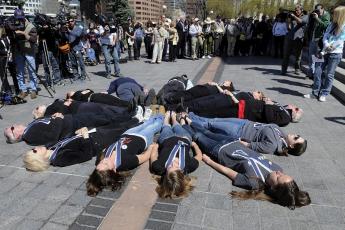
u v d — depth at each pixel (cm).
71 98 625
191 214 337
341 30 695
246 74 1080
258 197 361
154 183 393
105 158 400
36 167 417
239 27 1605
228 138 443
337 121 613
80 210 343
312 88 812
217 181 400
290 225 321
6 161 451
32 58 802
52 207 348
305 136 541
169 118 543
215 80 979
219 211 342
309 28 955
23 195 370
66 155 433
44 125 497
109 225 320
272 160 453
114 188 377
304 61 1237
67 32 959
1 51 753
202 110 574
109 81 991
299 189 369
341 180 405
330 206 352
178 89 678
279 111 575
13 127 505
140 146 446
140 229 315
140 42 1502
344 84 839
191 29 1477
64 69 1003
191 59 1509
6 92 745
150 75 1082
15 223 323
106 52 1030
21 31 764
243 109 568
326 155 472
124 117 546
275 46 1501
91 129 483
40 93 841
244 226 319
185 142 438
